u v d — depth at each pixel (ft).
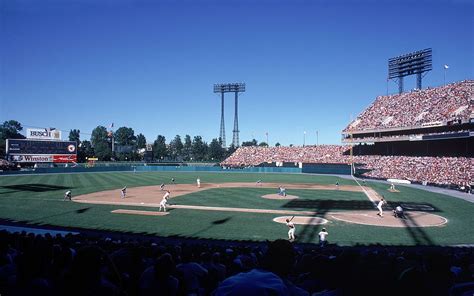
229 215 118.01
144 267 30.27
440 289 16.43
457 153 276.41
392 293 15.34
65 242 46.62
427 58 347.15
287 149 415.03
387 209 131.64
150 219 110.52
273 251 14.40
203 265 31.99
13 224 101.40
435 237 88.43
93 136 612.29
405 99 328.49
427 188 206.90
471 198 163.22
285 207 135.03
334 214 120.67
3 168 314.76
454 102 266.98
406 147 318.65
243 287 11.60
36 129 366.63
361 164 311.88
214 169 379.76
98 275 14.93
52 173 313.12
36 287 16.69
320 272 21.81
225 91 474.90
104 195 167.84
